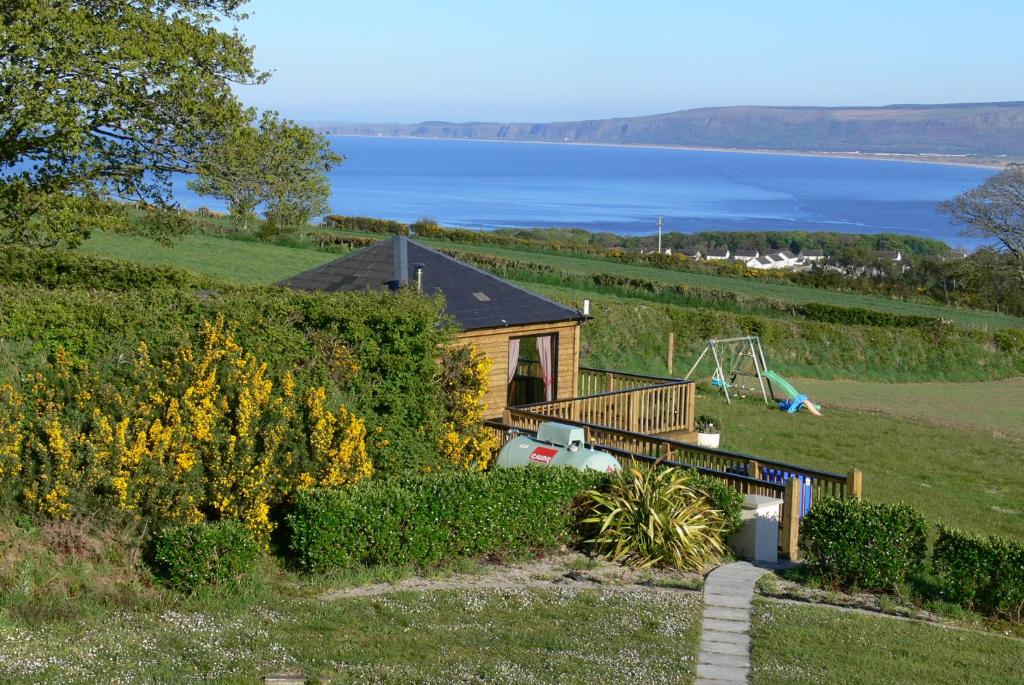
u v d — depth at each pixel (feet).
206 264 160.86
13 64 67.10
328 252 188.03
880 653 34.12
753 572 44.01
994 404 131.64
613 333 133.18
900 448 91.76
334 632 32.27
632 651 32.40
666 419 79.10
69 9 68.59
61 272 74.18
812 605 39.65
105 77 69.26
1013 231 238.27
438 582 39.22
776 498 50.03
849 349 148.56
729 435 90.89
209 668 28.14
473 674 29.17
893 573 42.29
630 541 44.55
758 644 33.96
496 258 188.44
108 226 78.38
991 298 239.09
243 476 39.45
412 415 51.85
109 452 37.27
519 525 43.55
